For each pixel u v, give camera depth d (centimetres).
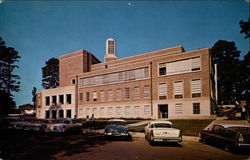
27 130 2094
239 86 4581
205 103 3138
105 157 937
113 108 4253
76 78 5047
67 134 1903
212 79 3656
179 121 2842
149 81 3797
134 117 3909
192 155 1013
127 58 4812
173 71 3525
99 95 4547
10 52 3753
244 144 1027
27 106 7319
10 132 2059
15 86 3825
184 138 1662
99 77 4625
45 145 1265
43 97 5625
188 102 3297
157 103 3625
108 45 5984
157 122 1481
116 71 4316
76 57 5359
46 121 1998
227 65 4909
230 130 1177
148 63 3862
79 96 4950
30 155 966
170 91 3506
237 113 3647
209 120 2766
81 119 4294
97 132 2100
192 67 3344
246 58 3994
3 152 1026
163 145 1337
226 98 4897
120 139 1608
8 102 3725
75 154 998
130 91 4047
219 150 1177
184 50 4297
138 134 1928
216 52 5184
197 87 3253
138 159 904
